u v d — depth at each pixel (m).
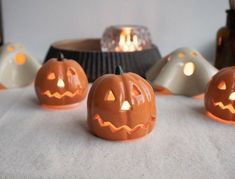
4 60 0.34
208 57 0.47
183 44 0.47
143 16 0.46
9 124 0.25
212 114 0.27
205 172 0.19
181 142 0.23
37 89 0.29
